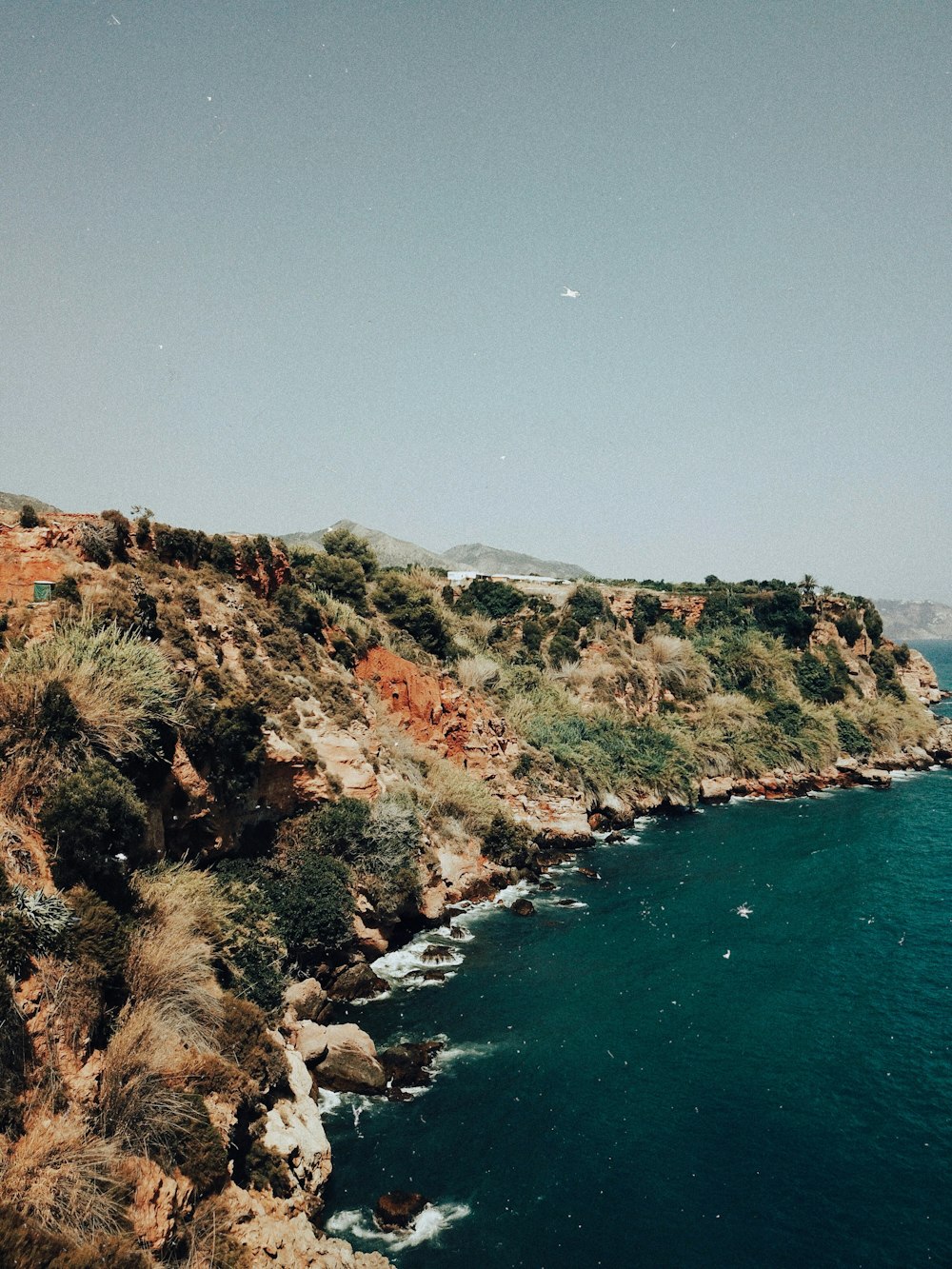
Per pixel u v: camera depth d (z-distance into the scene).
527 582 107.50
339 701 46.91
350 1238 21.58
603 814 65.75
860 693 103.38
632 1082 29.12
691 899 48.50
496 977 37.50
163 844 31.22
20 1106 16.56
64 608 30.52
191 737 32.19
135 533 41.00
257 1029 25.08
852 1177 24.44
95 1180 16.53
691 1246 21.66
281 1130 23.06
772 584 129.25
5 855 20.56
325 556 68.19
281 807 39.41
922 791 80.25
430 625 68.62
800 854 57.91
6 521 34.59
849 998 35.84
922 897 49.03
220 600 43.38
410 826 42.38
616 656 87.81
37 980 18.44
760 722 85.56
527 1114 27.11
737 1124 26.88
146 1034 20.62
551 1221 22.41
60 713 24.22
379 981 36.16
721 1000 35.56
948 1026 33.28
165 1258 17.09
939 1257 21.38
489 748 61.50
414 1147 25.27
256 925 32.06
